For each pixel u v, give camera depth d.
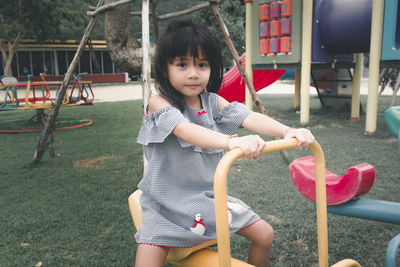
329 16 6.79
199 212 1.45
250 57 7.61
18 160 5.00
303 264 2.17
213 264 1.37
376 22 5.67
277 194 3.28
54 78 30.05
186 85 1.44
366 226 2.61
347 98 8.73
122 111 10.29
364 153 4.60
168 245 1.40
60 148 5.61
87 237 2.63
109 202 3.30
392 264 1.39
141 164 4.56
